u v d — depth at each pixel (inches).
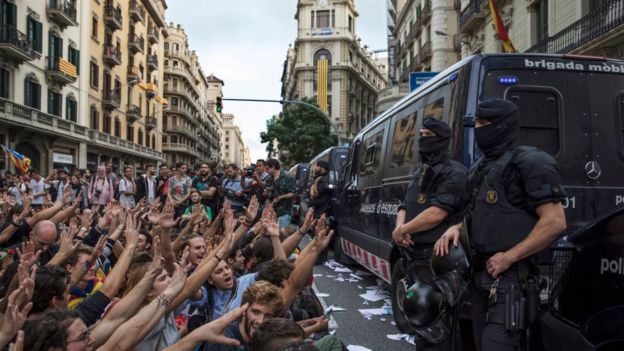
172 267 165.3
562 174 176.1
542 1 700.7
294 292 143.7
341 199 393.7
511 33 789.9
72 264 161.5
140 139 2119.8
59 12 1272.1
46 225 193.9
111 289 133.5
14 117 1100.5
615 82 185.6
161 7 2447.1
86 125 1526.8
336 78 2714.1
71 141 1430.9
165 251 164.2
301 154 1876.2
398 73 1689.2
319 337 126.6
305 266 145.4
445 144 144.8
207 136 4680.1
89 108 1571.1
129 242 142.9
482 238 115.3
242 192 410.0
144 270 139.0
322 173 420.5
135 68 1964.8
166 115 3260.3
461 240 120.8
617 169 180.1
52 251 211.0
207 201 398.9
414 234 145.9
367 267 309.1
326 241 147.8
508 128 117.4
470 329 195.3
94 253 166.4
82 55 1493.6
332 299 287.1
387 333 221.0
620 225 103.4
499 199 114.0
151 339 129.1
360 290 312.2
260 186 391.5
